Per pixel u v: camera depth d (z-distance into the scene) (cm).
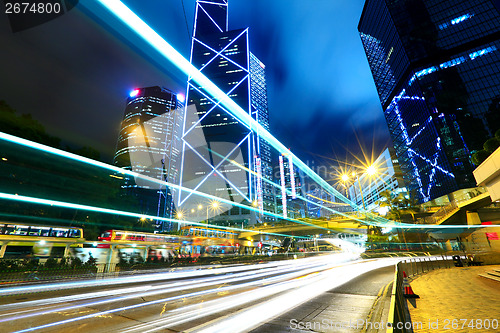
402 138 11100
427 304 855
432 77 9325
